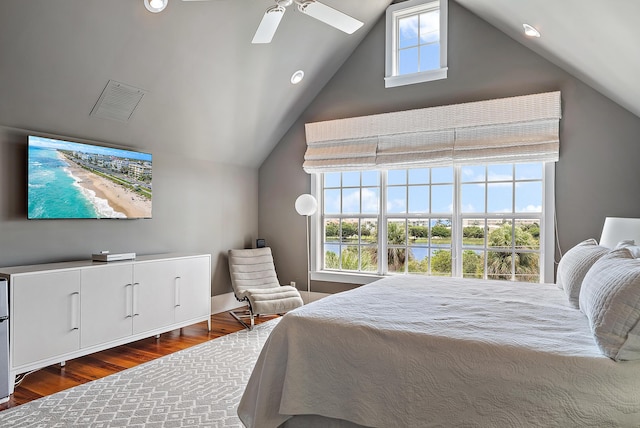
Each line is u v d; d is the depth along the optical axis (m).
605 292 1.60
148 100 3.65
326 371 1.84
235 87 4.16
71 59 2.97
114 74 3.27
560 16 2.80
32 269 2.88
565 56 3.44
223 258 4.96
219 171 4.89
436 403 1.60
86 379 2.88
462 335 1.70
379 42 4.65
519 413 1.46
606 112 3.62
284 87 4.58
